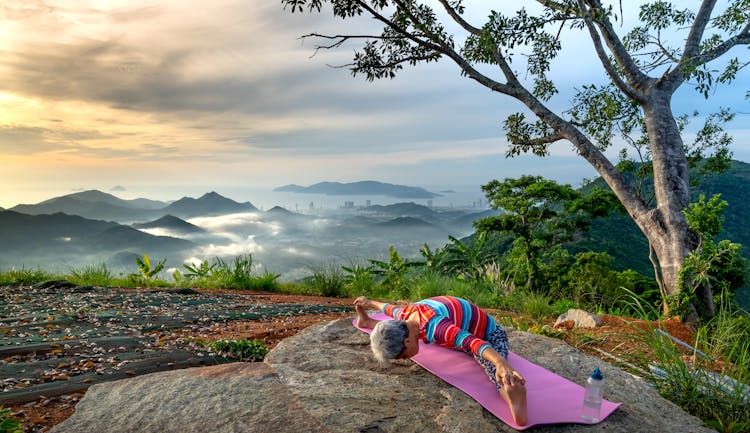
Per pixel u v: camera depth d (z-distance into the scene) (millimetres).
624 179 12188
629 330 7535
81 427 3100
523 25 11750
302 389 3508
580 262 25828
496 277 17172
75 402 4031
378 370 3889
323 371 3857
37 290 10977
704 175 17281
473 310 3742
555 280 27656
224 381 3652
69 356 5527
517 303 13125
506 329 5180
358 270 17906
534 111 13000
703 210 9742
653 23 13086
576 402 3426
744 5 11430
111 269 15406
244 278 15383
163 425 3074
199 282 15352
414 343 3572
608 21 12203
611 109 12883
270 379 3693
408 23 12945
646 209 11570
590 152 12531
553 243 34469
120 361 5375
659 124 11773
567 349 4559
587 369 4168
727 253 9273
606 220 63750
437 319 3576
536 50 13594
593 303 18234
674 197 11086
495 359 3225
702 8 12484
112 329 7242
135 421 3137
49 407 3924
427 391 3512
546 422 3111
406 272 19281
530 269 29531
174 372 3879
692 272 9656
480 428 3031
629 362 5547
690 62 11367
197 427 3027
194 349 6062
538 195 33312
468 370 3779
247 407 3244
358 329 4914
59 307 8828
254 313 9234
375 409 3221
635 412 3473
